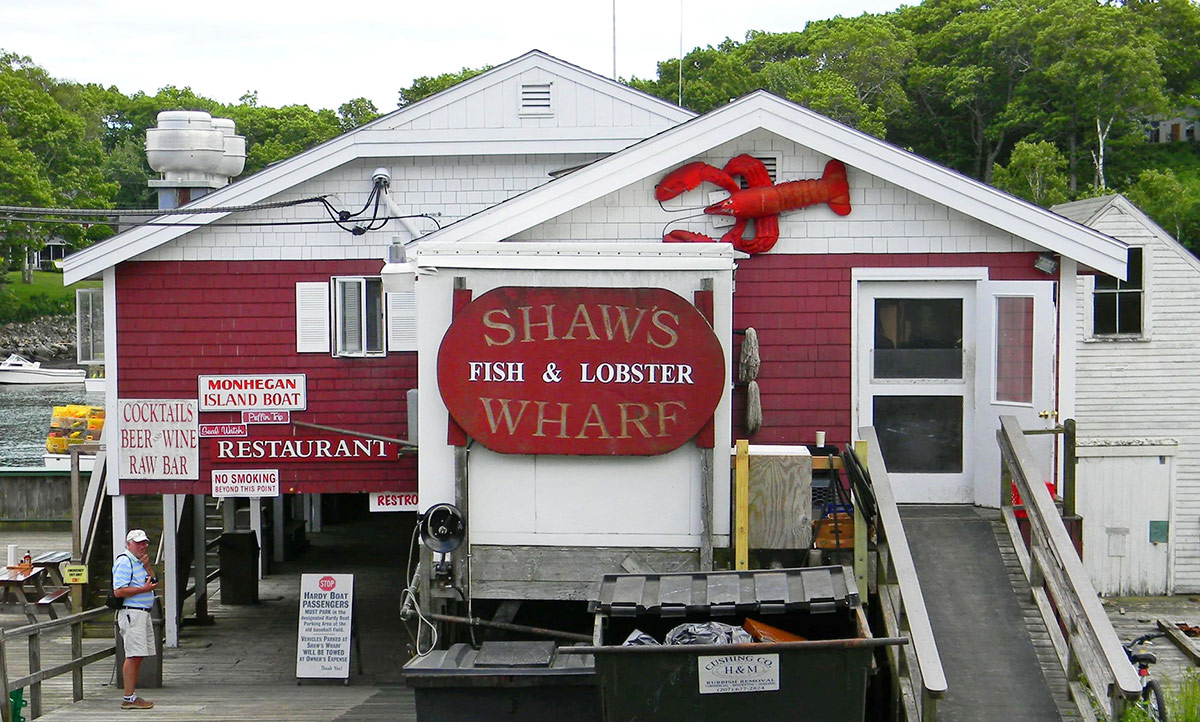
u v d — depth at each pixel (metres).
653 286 10.39
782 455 10.31
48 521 26.50
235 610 19.17
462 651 9.41
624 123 16.58
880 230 12.34
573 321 10.38
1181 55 76.25
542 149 16.52
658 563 10.49
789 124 12.08
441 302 10.50
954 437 12.34
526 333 10.38
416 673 8.93
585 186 12.12
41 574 19.31
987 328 12.04
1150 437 22.12
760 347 12.49
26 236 77.75
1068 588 8.98
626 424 10.36
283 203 15.16
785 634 9.03
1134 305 22.36
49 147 79.50
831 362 12.46
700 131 12.06
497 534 10.55
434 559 10.49
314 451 15.79
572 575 10.54
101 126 104.88
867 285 12.43
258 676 15.19
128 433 15.87
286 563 22.70
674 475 10.48
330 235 15.83
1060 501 11.62
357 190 16.36
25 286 90.44
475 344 10.38
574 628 11.76
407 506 15.77
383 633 17.45
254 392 15.78
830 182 12.27
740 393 12.51
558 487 10.52
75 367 82.00
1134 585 20.88
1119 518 20.84
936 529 10.98
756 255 12.44
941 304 12.41
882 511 9.60
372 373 15.77
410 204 16.50
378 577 21.52
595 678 8.88
